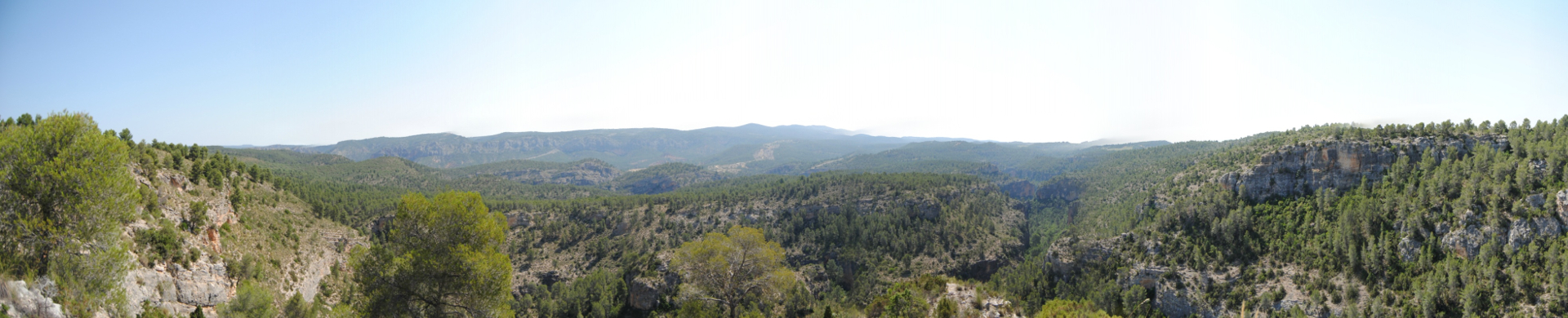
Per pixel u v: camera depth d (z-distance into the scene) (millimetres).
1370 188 124375
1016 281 160375
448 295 42156
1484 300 89438
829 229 184875
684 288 66625
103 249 31328
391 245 44000
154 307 36406
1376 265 106875
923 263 171625
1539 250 87625
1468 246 97062
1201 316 125062
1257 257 129500
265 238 63906
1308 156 139375
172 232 43344
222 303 45594
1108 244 155250
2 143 28484
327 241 82750
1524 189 95375
